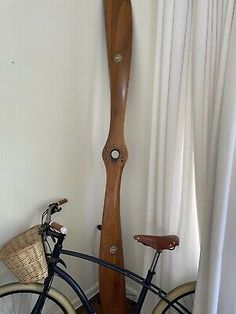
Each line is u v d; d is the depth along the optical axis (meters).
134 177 1.92
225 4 1.21
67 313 1.62
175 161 1.53
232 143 1.21
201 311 1.47
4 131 1.44
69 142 1.75
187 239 1.61
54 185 1.73
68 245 1.90
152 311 1.74
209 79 1.32
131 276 1.60
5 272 1.60
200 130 1.38
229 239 1.33
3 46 1.36
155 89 1.55
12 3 1.35
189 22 1.37
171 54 1.42
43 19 1.47
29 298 1.74
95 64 1.78
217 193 1.27
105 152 1.73
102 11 1.73
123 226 2.07
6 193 1.52
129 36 1.67
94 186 1.98
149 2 1.59
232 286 1.37
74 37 1.63
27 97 1.49
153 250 1.75
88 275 2.11
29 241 1.40
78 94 1.73
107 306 1.87
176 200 1.58
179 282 1.69
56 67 1.58
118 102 1.69
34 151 1.58
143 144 1.82
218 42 1.27
